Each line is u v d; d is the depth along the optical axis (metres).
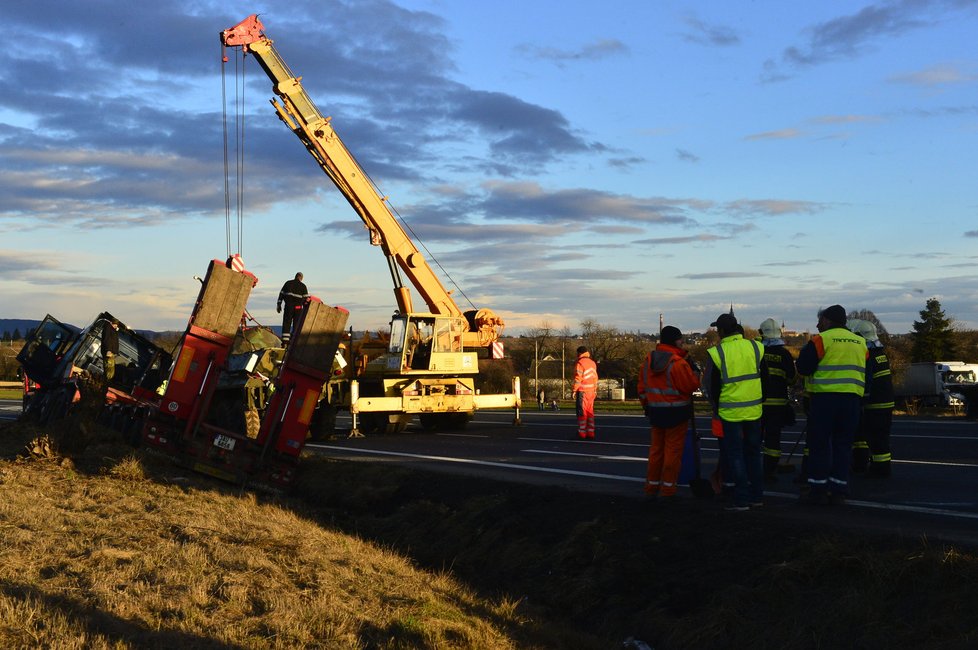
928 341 69.94
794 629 6.41
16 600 6.27
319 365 13.15
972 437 16.41
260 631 6.12
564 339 69.31
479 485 11.39
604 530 8.91
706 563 7.80
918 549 6.74
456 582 8.61
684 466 9.98
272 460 12.90
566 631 7.22
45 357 20.42
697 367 9.91
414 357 21.06
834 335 9.34
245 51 21.09
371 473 12.77
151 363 16.61
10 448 15.37
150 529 9.04
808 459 9.59
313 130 21.64
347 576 7.73
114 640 5.69
